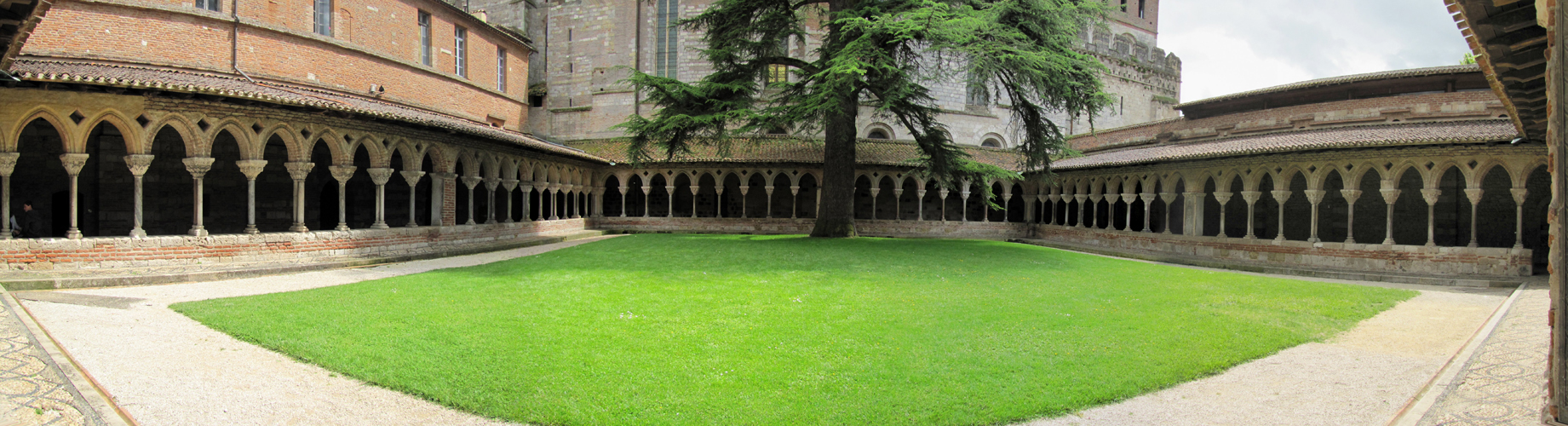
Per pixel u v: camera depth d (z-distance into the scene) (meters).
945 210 34.56
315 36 21.92
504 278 13.08
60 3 16.42
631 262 15.80
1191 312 10.30
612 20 37.78
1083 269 16.00
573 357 7.11
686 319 9.27
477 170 21.81
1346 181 18.00
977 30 18.73
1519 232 15.74
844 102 21.83
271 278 13.34
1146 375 6.80
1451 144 15.78
